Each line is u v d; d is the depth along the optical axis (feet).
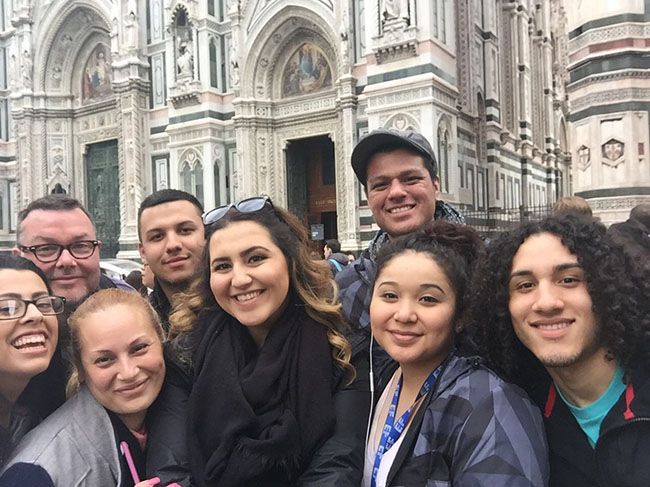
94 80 26.55
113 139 25.81
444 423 2.34
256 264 2.85
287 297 2.98
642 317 2.29
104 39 25.99
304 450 2.62
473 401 2.30
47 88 26.76
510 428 2.19
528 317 2.38
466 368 2.47
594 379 2.37
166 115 23.77
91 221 4.17
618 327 2.26
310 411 2.67
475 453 2.18
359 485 2.57
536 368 2.61
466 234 2.88
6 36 28.04
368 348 3.11
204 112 21.93
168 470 2.72
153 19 24.07
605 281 2.28
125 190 24.21
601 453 2.27
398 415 2.64
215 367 2.81
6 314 2.71
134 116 23.85
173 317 3.35
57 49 26.63
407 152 3.86
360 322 3.42
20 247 3.97
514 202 24.75
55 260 3.94
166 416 2.92
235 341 2.93
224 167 22.50
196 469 2.69
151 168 24.27
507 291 2.48
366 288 3.55
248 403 2.69
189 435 2.77
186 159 22.44
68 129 26.96
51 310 2.88
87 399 2.82
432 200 3.96
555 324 2.33
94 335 2.75
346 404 2.77
